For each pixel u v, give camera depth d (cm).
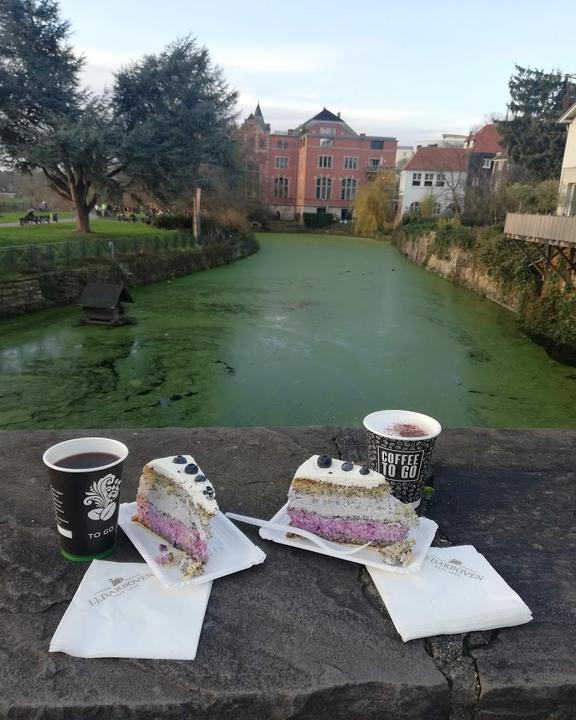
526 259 1586
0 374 1029
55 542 175
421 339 1386
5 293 1438
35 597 151
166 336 1345
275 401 928
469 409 921
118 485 162
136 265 2031
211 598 153
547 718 132
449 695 130
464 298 2000
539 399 980
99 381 1005
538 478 231
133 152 2212
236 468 231
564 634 146
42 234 2358
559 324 1260
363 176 6181
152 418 840
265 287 2141
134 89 2377
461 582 159
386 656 136
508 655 138
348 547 171
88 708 120
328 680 129
